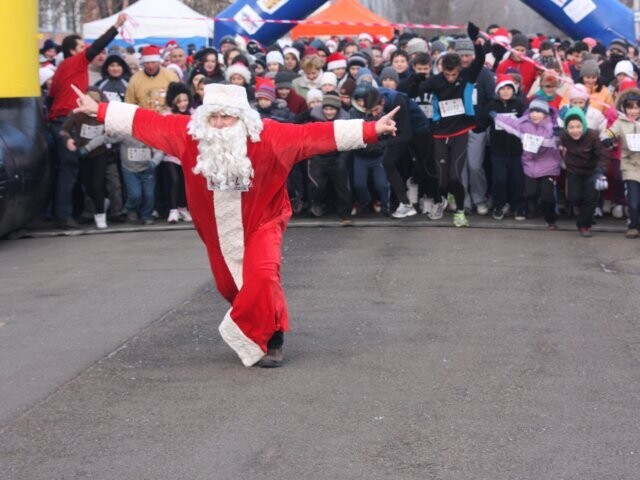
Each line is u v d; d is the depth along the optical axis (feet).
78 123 35.91
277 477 14.44
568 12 51.08
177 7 70.08
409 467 14.74
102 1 98.37
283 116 36.86
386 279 27.25
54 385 18.84
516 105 35.96
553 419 16.63
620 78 39.32
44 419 17.03
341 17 69.77
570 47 44.83
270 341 19.66
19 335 22.57
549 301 24.72
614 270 28.43
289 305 24.61
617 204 37.35
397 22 90.74
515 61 41.11
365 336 21.75
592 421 16.53
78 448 15.71
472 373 19.07
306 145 19.12
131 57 43.78
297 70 45.88
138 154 36.78
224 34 53.88
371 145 36.35
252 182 19.20
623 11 50.65
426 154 36.88
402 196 36.99
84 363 20.17
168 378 19.07
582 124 32.89
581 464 14.79
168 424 16.63
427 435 15.97
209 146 18.78
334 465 14.84
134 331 22.53
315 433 16.12
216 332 22.30
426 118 36.70
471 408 17.17
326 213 38.73
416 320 23.02
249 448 15.53
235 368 19.61
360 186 36.88
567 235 34.01
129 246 33.37
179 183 37.76
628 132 33.27
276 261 19.40
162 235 35.35
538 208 37.83
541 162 34.63
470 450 15.35
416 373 19.11
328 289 26.21
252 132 18.93
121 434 16.25
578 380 18.65
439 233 34.40
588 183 33.45
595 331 22.03
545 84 36.76
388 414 16.93
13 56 34.55
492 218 37.27
